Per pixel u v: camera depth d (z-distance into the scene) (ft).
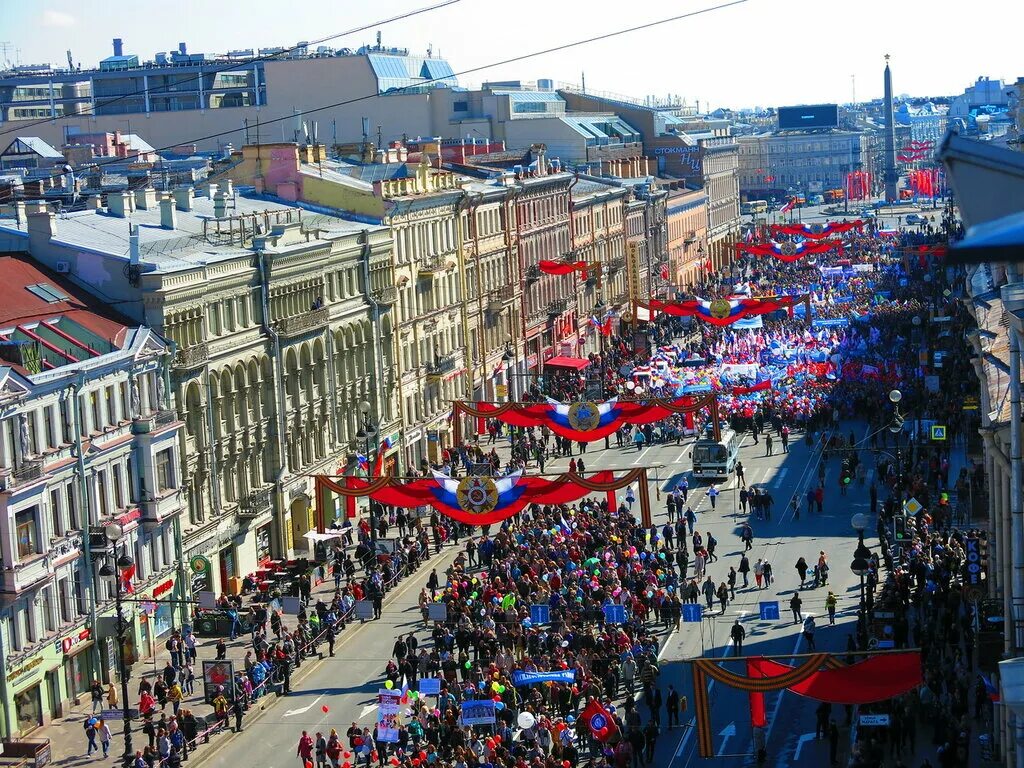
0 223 272.72
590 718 176.76
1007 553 162.91
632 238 633.61
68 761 196.03
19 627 207.00
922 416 351.25
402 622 251.80
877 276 627.87
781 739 185.78
